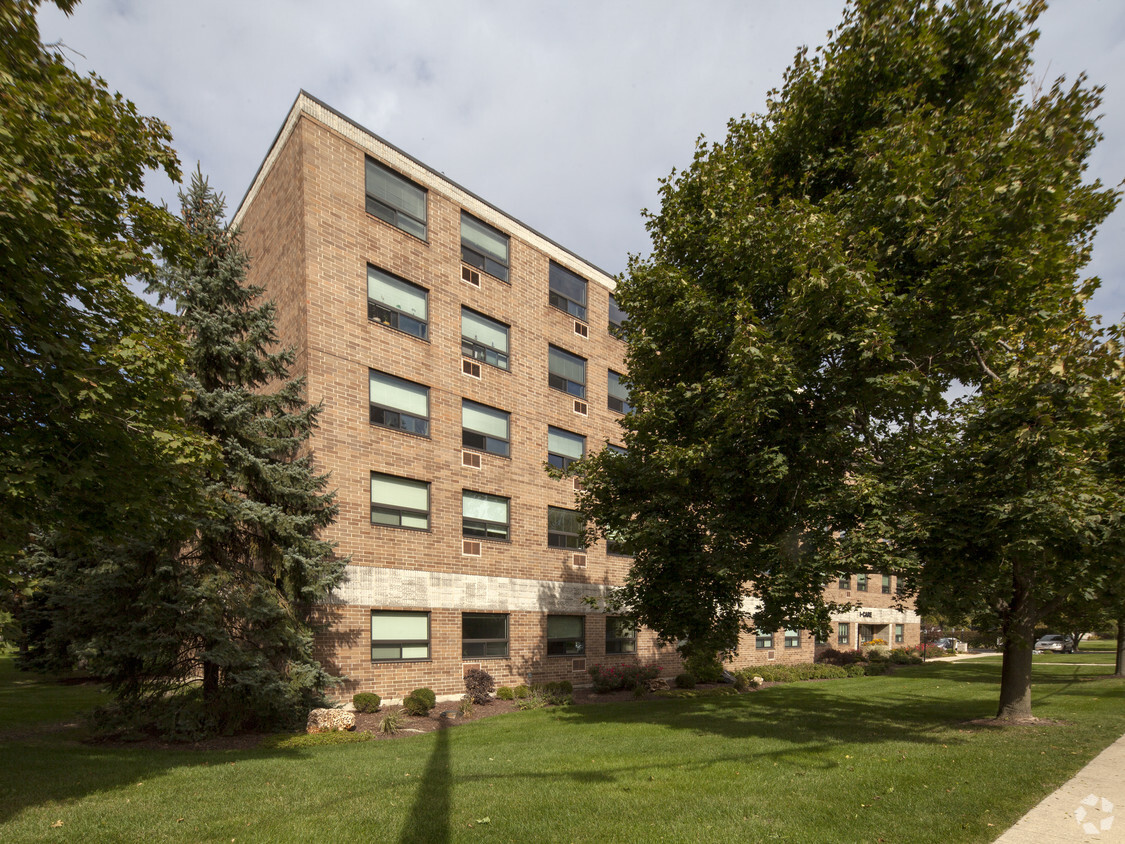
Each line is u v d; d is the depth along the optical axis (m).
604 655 23.12
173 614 11.23
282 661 12.91
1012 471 8.89
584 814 6.41
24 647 21.47
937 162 9.97
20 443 6.67
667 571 12.33
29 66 6.91
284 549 13.04
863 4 11.56
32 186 6.09
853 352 10.17
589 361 24.59
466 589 18.75
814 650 34.03
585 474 13.55
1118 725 11.86
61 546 8.91
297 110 17.19
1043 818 6.13
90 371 6.92
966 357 11.15
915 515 9.53
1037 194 9.34
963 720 13.12
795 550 10.52
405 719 14.91
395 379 18.06
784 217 10.36
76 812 6.55
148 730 11.73
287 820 6.29
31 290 6.39
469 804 6.81
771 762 8.76
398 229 18.61
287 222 17.66
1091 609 15.07
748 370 9.97
